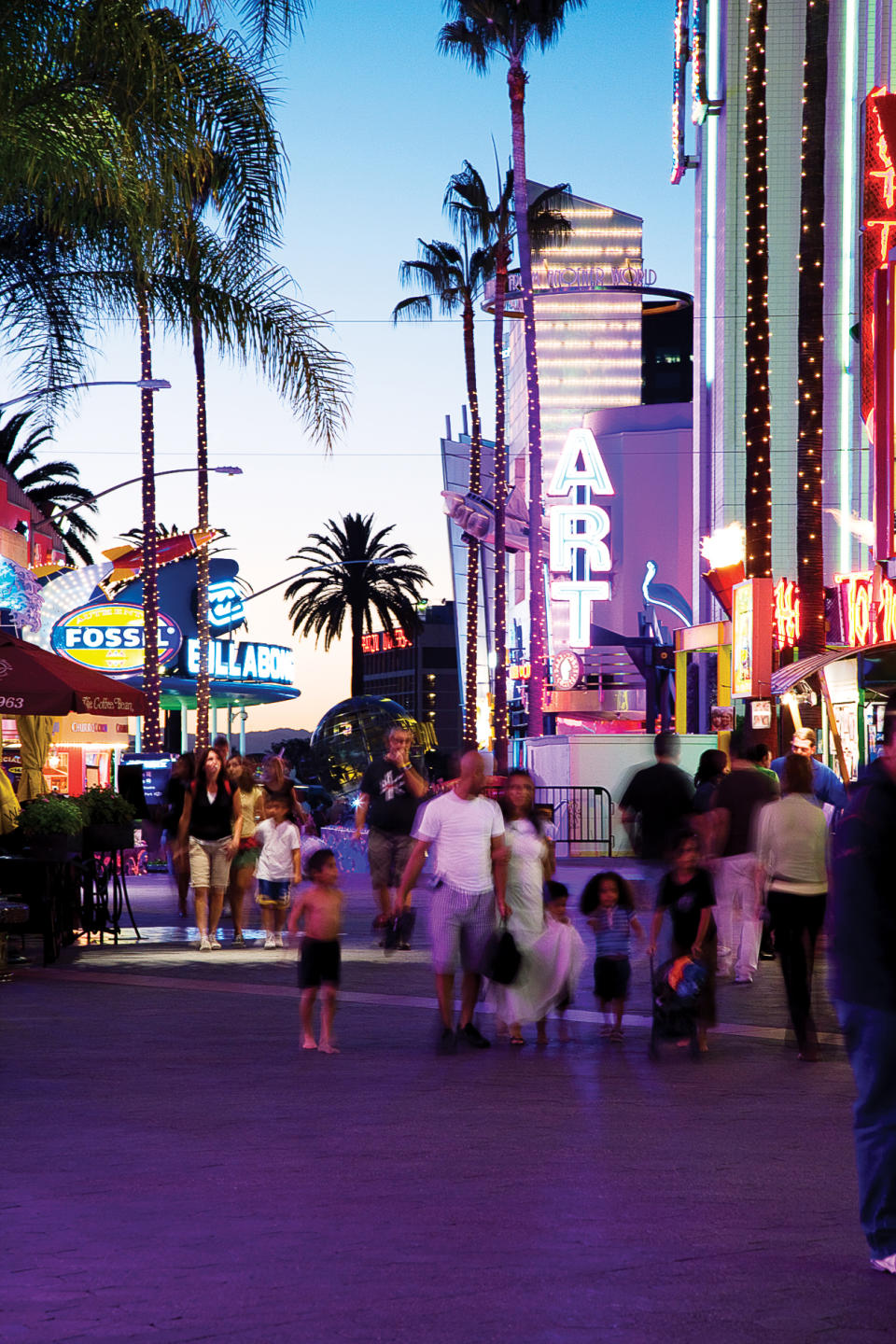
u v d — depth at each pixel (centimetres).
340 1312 497
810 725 2555
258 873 1752
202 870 1722
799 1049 1035
